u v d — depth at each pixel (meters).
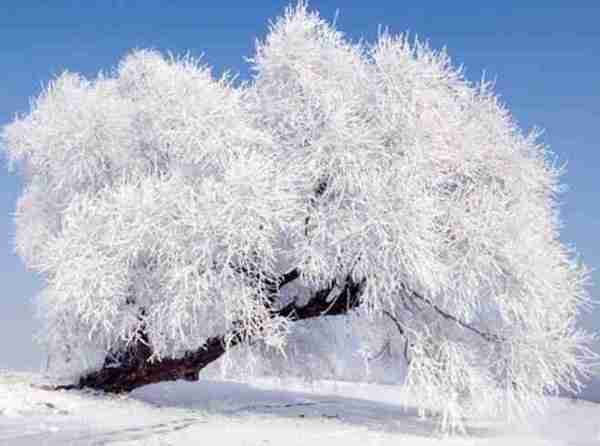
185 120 15.47
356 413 17.47
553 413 19.09
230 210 14.45
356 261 14.72
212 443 11.48
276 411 16.89
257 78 16.73
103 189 16.47
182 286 14.41
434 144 15.57
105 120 17.20
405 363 18.52
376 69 15.88
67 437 11.17
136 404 16.20
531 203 16.62
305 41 16.34
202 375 20.14
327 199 15.18
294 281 17.00
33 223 18.36
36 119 18.30
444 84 17.00
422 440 13.38
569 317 16.14
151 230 14.75
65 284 15.05
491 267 14.92
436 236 14.88
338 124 14.94
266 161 15.39
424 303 16.70
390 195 14.56
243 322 15.34
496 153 16.39
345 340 19.52
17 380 18.06
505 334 15.77
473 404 15.41
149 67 17.17
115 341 16.84
